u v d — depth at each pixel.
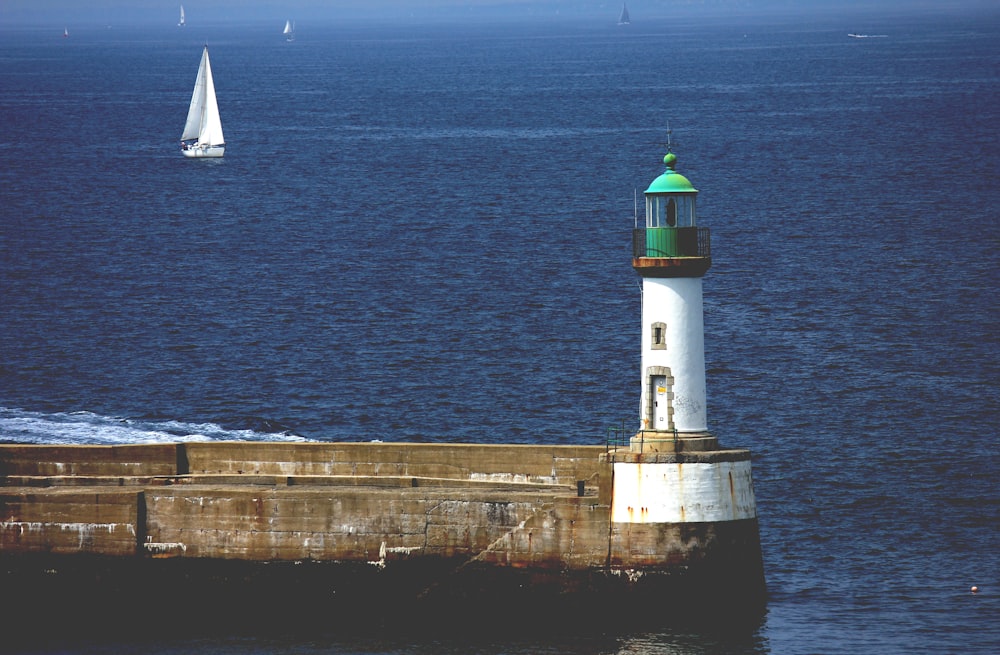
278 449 174.50
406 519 161.12
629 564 156.75
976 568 176.00
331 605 162.88
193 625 162.75
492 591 160.12
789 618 159.88
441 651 153.00
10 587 165.88
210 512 163.50
